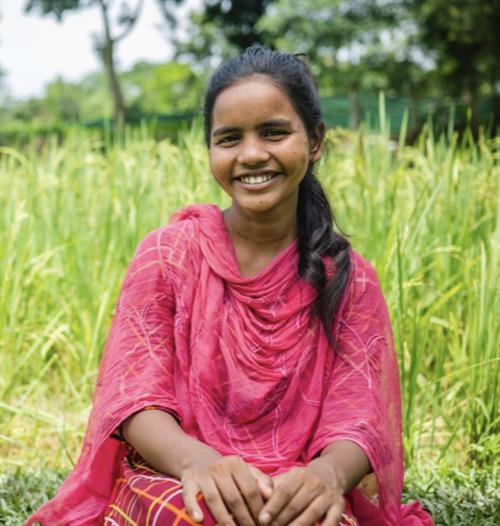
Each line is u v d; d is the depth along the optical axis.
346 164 5.58
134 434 2.33
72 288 5.10
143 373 2.41
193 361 2.43
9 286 4.72
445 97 22.69
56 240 5.35
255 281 2.45
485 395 3.86
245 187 2.43
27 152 6.70
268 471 2.36
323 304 2.46
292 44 22.25
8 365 4.59
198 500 2.12
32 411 4.07
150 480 2.25
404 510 2.79
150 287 2.50
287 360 2.43
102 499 2.57
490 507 3.16
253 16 28.00
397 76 21.84
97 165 5.95
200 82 30.83
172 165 5.76
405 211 5.16
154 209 5.28
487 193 5.02
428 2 21.47
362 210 5.05
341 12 22.09
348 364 2.48
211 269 2.48
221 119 2.43
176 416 2.39
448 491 3.29
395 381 2.59
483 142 5.51
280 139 2.42
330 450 2.33
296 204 2.53
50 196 5.52
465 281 4.46
